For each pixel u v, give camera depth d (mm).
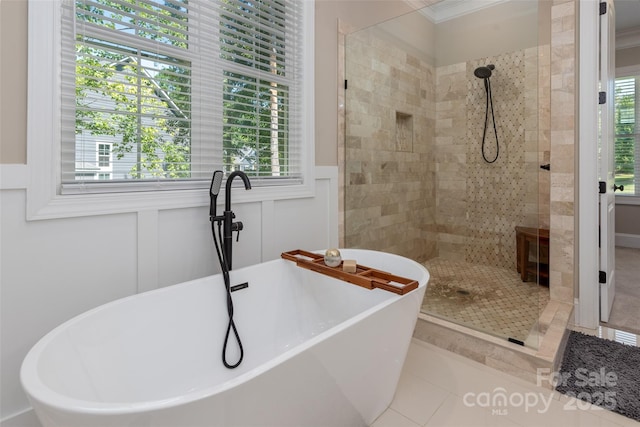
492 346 1815
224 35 1798
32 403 739
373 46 2682
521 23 2576
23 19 1186
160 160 1595
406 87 2949
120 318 1228
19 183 1173
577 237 2355
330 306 1772
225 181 1827
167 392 1336
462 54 2947
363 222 2664
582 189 2314
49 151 1240
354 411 1274
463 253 2908
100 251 1384
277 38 2107
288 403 961
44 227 1240
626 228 4746
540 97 2611
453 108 3012
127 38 1448
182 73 1664
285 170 2191
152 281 1537
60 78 1288
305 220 2266
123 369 1213
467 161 2916
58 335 1009
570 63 2320
